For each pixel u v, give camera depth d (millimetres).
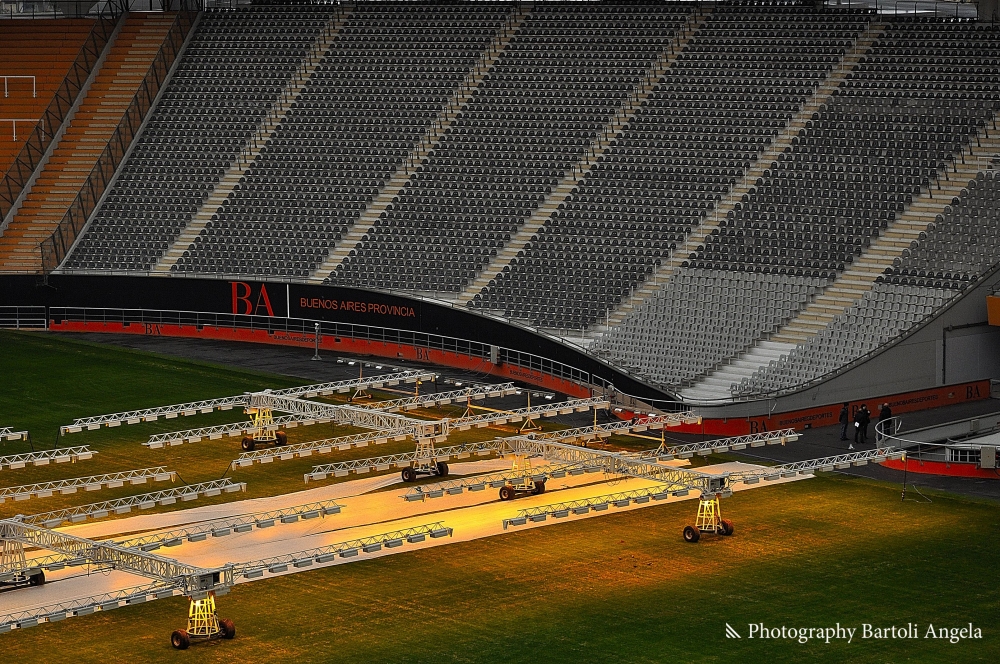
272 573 52094
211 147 103938
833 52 94125
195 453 69188
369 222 96812
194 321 96062
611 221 90688
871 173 86000
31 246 99812
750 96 93875
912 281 78938
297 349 92938
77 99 107625
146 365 87125
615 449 69125
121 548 48188
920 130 87250
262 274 95875
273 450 67250
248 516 56781
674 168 92000
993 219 80125
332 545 52969
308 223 97938
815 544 54812
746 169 89750
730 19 99250
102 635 46562
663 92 96812
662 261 86812
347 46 107438
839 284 80688
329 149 101750
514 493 61188
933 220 81938
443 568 52562
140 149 104688
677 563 52781
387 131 101500
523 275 89500
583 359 81250
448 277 91312
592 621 47219
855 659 44156
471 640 45688
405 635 46188
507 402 79625
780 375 75625
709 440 68500
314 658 44344
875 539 55375
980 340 78875
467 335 87688
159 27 110938
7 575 50562
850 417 74438
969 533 56125
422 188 97500
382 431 65688
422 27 106938
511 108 99875
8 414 76125
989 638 45750
